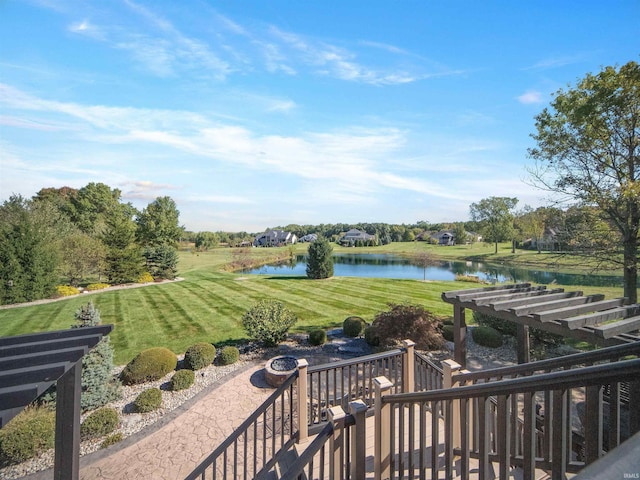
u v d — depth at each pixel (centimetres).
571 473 213
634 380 108
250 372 839
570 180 1045
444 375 333
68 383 287
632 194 822
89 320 685
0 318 1388
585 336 347
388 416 269
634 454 83
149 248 2603
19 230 1717
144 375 769
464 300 504
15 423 531
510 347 1023
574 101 988
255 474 364
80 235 2248
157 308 1528
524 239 4681
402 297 1789
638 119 898
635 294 948
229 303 1631
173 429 591
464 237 6494
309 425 430
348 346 1015
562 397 141
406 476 292
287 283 2302
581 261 1072
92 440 564
